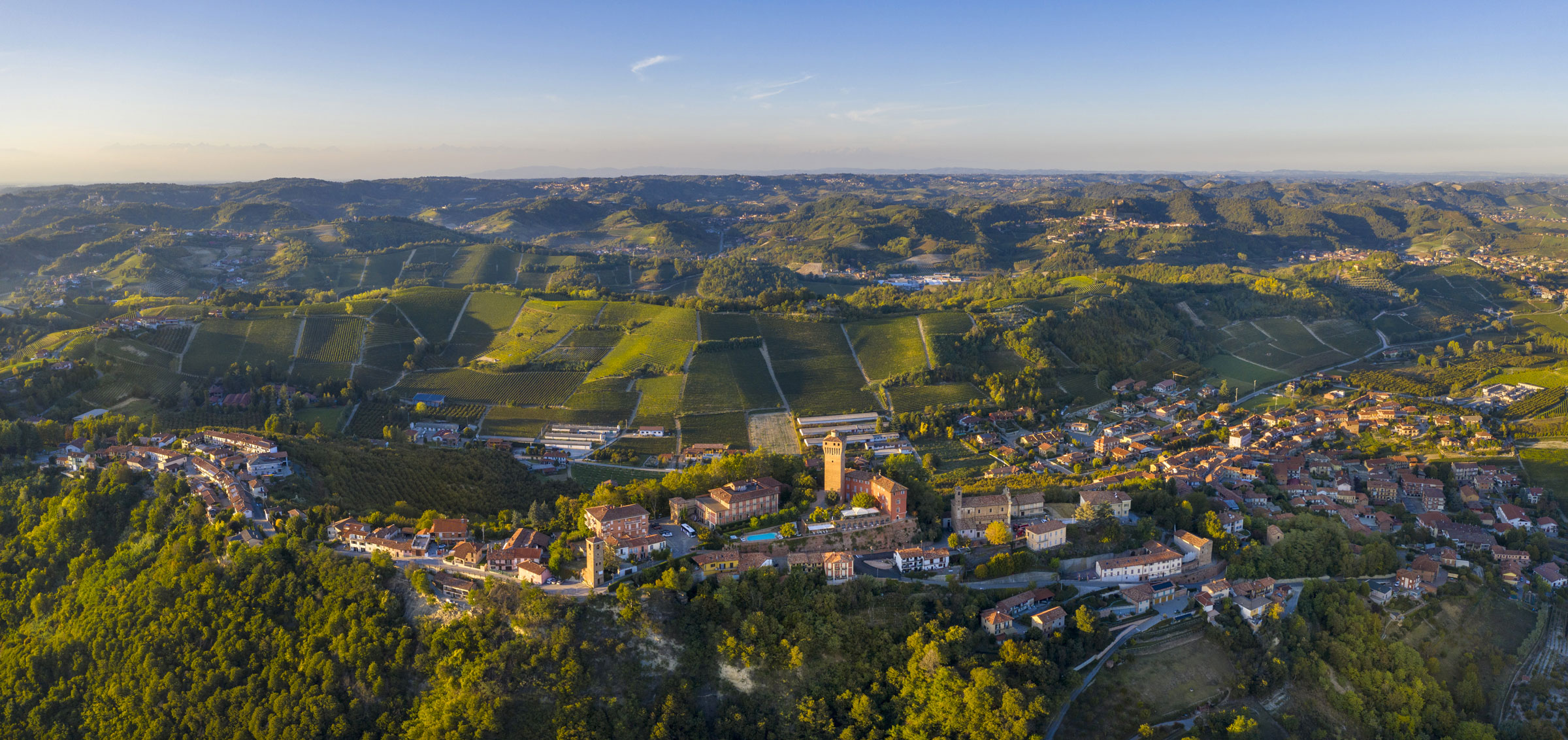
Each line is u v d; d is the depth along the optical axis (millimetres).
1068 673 173875
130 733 173250
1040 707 160125
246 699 169500
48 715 180375
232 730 167375
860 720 162875
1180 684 180875
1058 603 194250
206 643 180750
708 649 170000
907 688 167000
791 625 175625
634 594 172750
